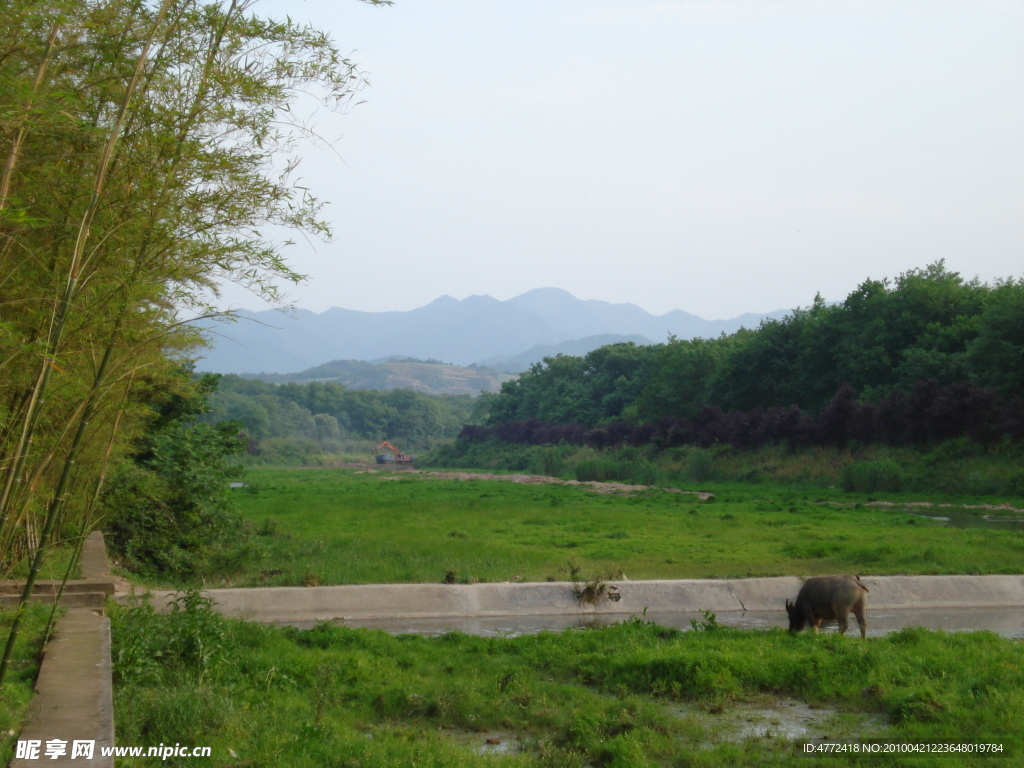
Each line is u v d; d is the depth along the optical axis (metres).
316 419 136.38
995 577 16.59
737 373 59.47
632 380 84.62
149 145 5.96
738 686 9.29
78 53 5.93
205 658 8.81
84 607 10.74
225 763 6.40
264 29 6.20
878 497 35.94
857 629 14.02
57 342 5.43
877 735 7.58
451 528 26.52
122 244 6.08
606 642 11.46
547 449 74.56
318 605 14.84
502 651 11.41
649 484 50.03
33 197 6.02
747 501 36.00
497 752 7.49
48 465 7.23
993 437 38.25
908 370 45.59
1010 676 8.88
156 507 17.19
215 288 6.70
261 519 28.73
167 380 11.33
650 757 7.17
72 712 6.49
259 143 6.29
